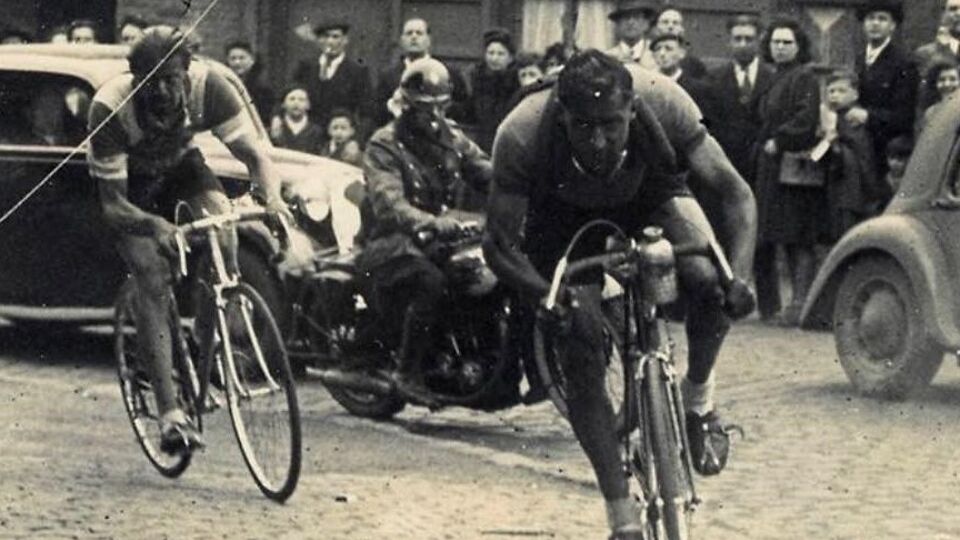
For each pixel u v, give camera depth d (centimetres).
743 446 991
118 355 934
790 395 1169
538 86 673
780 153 1560
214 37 2084
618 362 811
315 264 1129
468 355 1026
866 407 1126
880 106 1556
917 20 1906
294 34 2100
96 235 1292
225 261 888
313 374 1088
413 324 1033
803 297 1554
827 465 942
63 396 1140
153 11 2081
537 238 698
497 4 2039
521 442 1016
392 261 1035
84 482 878
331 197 1234
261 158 909
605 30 1991
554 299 632
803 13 1930
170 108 884
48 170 1295
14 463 918
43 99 1302
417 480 897
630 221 702
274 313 1173
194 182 912
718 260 659
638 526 652
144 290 886
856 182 1550
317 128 1700
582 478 908
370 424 1070
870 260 1164
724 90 1603
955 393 1185
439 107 1053
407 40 1711
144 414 923
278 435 839
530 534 780
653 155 663
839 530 795
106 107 878
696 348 699
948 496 869
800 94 1563
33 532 770
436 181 1055
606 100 627
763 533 788
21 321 1316
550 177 667
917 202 1149
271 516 810
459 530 787
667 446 634
